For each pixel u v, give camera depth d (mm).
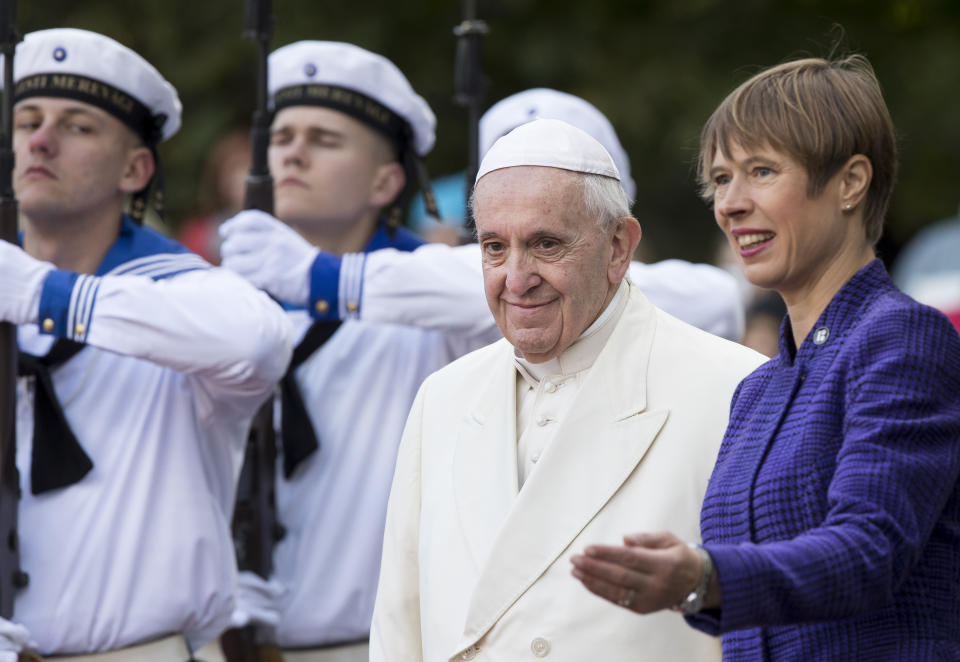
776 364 10336
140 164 16516
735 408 10453
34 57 16047
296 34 36938
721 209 10211
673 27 38531
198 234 27594
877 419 9133
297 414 17500
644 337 11938
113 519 15047
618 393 11672
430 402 12523
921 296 32188
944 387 9281
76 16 37844
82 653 14992
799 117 9930
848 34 39844
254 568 17141
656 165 37469
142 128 16453
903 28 40469
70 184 15852
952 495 9398
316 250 16781
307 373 17750
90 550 14953
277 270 16578
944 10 40625
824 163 9930
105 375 15492
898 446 9039
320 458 17531
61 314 14773
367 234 18984
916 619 9266
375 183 18781
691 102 37156
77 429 15297
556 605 11227
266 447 17188
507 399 12000
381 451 17594
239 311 15055
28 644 14594
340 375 17750
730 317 18125
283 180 18484
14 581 14812
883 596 8711
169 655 15211
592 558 8398
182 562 15148
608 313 11914
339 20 37656
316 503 17453
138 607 14992
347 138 18500
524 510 11430
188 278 15750
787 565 8570
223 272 15883
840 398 9539
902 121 39906
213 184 26734
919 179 40969
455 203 30938
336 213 18547
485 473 11805
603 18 38438
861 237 10141
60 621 14844
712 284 18062
